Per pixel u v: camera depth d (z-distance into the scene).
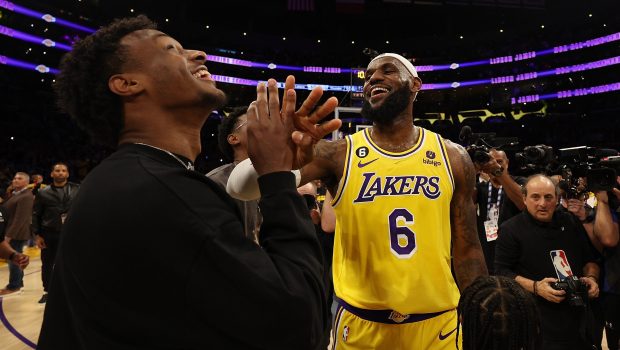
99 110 0.88
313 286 0.72
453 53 24.17
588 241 2.61
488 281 1.05
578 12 21.50
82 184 0.79
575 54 21.55
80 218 0.71
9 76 19.34
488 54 23.28
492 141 3.23
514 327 0.96
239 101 24.14
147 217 0.67
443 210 1.69
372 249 1.64
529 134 23.19
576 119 22.45
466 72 24.36
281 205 0.76
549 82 22.06
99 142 0.95
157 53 0.88
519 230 2.56
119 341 0.67
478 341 0.98
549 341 2.29
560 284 2.24
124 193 0.70
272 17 24.03
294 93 0.83
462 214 1.79
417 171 1.69
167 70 0.87
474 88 24.72
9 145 18.55
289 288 0.68
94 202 0.71
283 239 0.74
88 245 0.69
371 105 1.75
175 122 0.89
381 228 1.63
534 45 21.97
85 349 0.70
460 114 23.83
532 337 0.97
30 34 17.77
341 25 24.75
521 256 2.53
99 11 20.66
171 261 0.65
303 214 0.79
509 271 2.55
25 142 19.05
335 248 1.86
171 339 0.67
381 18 23.66
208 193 0.74
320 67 24.14
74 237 0.71
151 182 0.70
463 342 1.03
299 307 0.68
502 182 3.18
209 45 23.34
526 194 2.55
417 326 1.60
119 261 0.66
